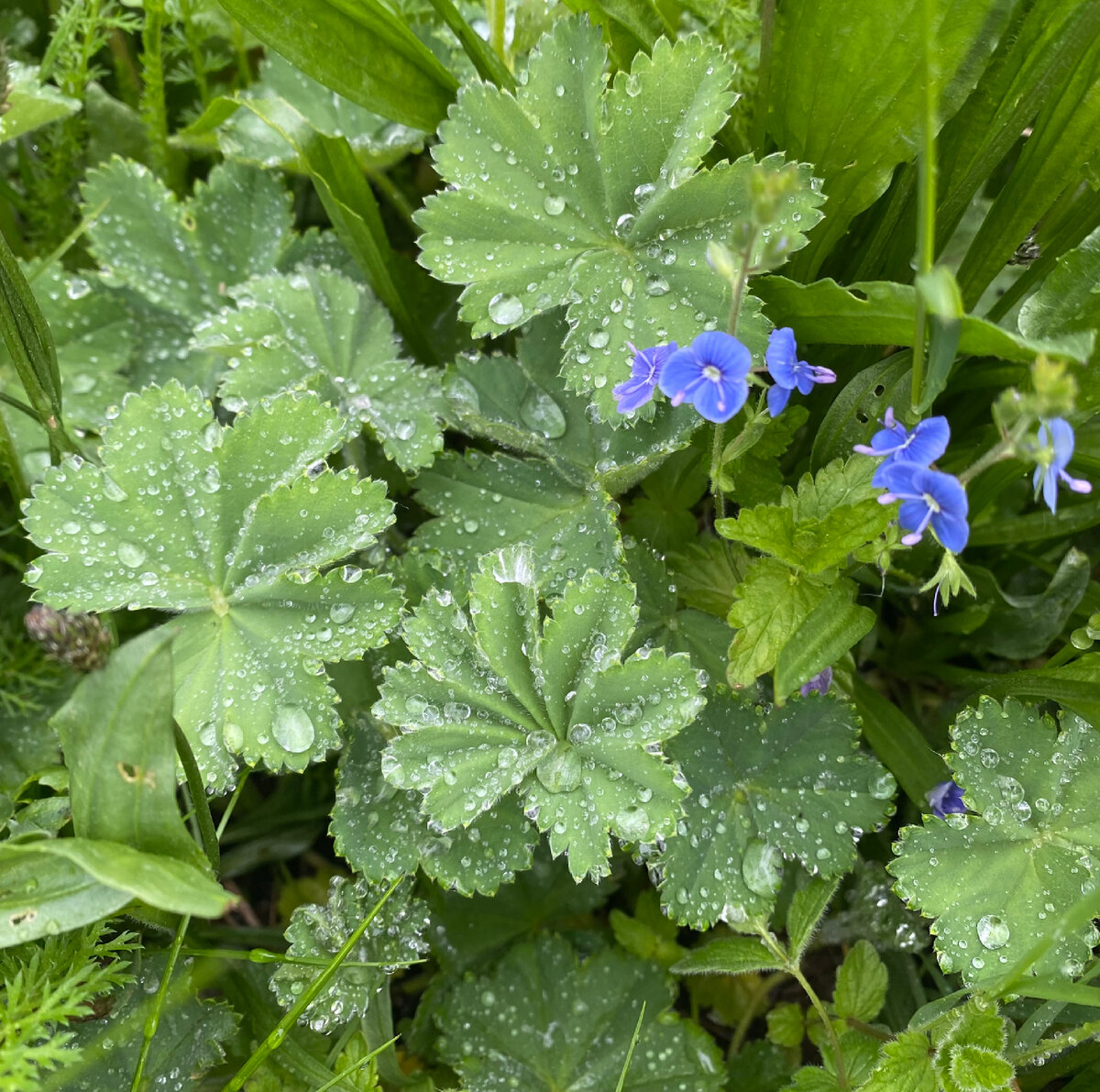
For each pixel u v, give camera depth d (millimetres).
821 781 293
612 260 290
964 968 276
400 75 306
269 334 312
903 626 328
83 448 323
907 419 278
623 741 277
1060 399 241
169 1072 282
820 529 271
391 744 277
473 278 291
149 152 354
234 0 292
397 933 290
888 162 291
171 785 252
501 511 301
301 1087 289
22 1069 258
